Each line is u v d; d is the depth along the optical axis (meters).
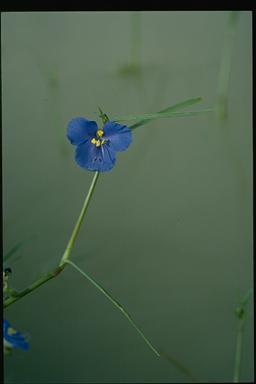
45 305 0.43
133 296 0.44
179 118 0.43
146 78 0.43
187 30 0.43
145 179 0.44
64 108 0.42
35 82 0.42
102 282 0.43
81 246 0.43
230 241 0.44
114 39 0.43
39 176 0.43
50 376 0.43
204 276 0.44
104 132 0.30
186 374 0.44
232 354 0.44
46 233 0.43
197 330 0.44
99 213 0.43
